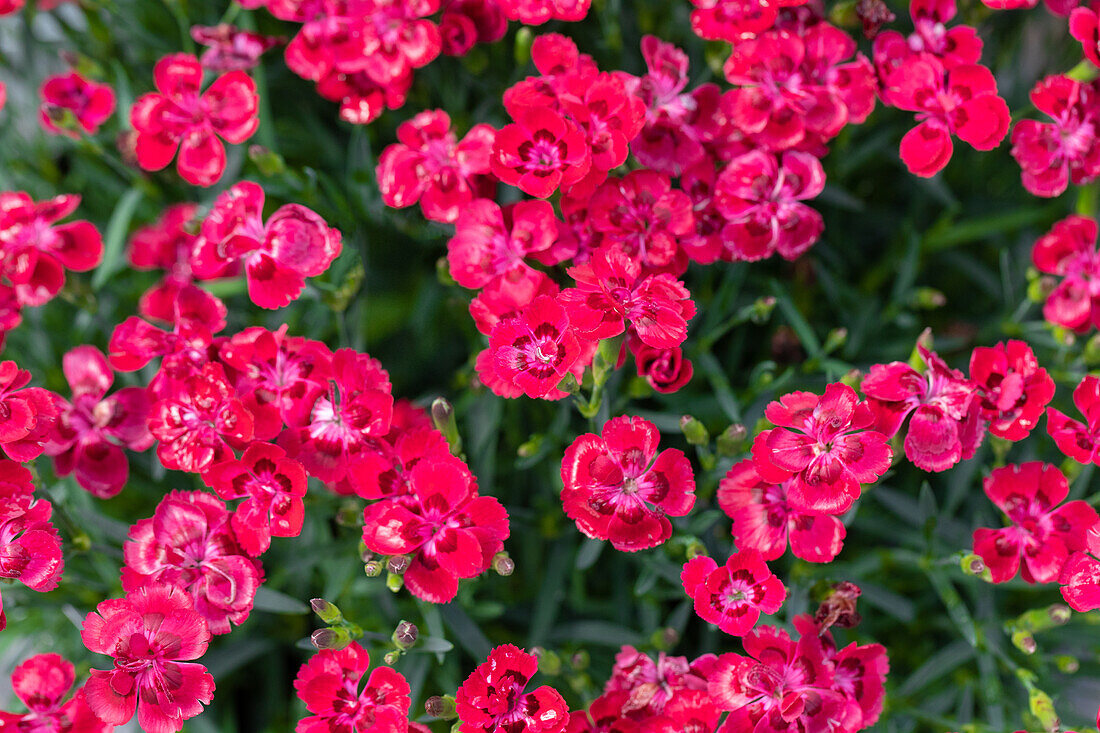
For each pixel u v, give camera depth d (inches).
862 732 28.0
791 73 27.6
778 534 26.5
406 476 26.5
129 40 30.8
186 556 26.3
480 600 29.3
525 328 26.2
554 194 27.2
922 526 28.1
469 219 27.0
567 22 29.5
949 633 30.0
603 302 26.0
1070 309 28.0
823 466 26.1
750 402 28.4
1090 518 26.4
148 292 29.8
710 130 27.7
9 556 26.2
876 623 29.6
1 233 27.4
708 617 26.1
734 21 27.7
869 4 28.0
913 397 26.4
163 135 27.9
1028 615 26.8
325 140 30.1
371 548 26.2
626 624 29.1
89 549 27.4
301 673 26.2
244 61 28.7
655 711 26.7
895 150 30.0
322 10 28.1
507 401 29.1
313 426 26.7
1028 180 27.9
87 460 27.4
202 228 27.5
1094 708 29.8
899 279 29.6
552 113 26.6
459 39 28.3
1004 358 26.7
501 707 26.0
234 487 26.4
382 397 26.5
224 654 28.8
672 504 26.3
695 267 29.4
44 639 30.0
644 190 27.2
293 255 27.0
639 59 29.8
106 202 31.0
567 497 26.3
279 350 26.9
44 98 29.1
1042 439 29.6
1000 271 30.9
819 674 26.3
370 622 29.0
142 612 25.9
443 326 29.8
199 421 26.6
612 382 27.7
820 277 29.7
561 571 28.8
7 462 26.5
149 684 25.9
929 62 27.6
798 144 27.6
